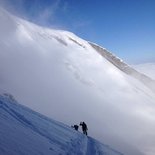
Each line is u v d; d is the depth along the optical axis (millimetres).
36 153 8109
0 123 9266
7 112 11727
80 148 12883
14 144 7781
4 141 7594
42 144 9602
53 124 15750
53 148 9961
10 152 6988
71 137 14648
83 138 16906
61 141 12133
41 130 12047
